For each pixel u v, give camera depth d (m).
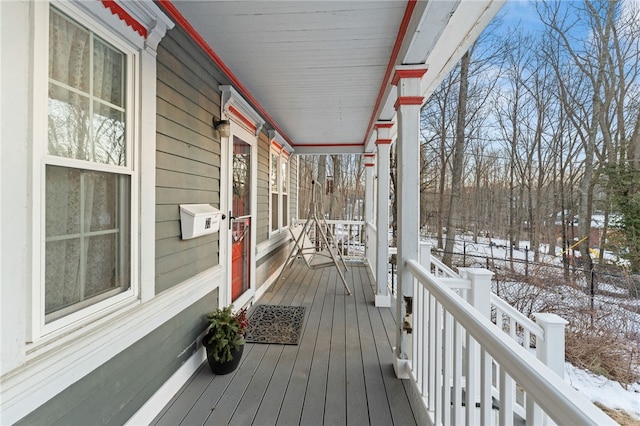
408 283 2.21
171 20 1.86
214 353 2.16
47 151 1.09
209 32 2.14
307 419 1.76
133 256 1.56
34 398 1.01
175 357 1.98
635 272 5.52
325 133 5.49
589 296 5.03
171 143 1.92
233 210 3.14
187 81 2.11
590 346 3.84
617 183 6.42
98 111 1.35
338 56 2.51
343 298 4.08
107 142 1.41
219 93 2.67
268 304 3.80
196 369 2.25
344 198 14.45
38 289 1.05
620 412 2.94
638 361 3.58
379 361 2.44
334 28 2.08
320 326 3.14
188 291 2.09
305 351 2.59
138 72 1.57
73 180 1.24
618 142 7.12
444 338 1.50
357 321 3.28
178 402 1.89
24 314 1.00
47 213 1.12
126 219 1.54
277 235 5.31
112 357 1.41
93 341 1.27
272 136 4.71
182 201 2.07
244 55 2.49
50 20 1.12
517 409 1.95
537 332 1.81
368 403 1.92
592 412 0.59
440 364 1.62
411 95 2.20
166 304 1.82
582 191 7.71
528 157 9.47
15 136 0.96
